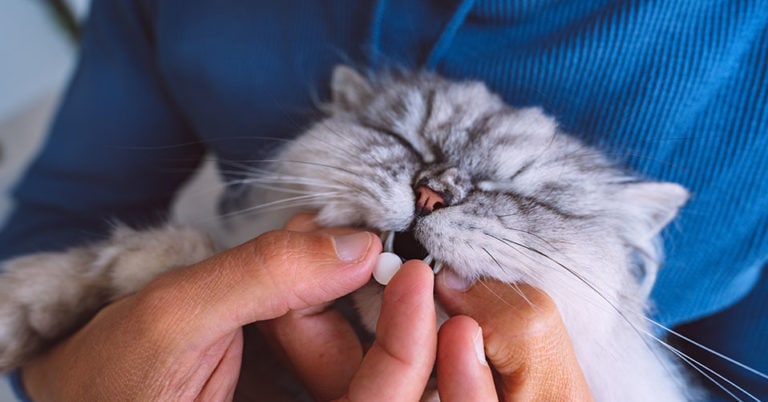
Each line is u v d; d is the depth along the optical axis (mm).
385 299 281
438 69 380
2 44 864
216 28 384
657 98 346
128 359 284
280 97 387
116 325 289
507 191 331
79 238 395
